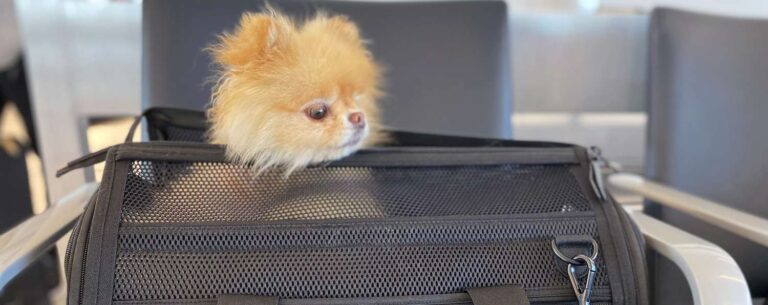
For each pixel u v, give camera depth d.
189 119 0.88
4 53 1.24
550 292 0.77
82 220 0.75
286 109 0.78
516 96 1.44
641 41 1.45
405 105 1.07
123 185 0.77
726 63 1.12
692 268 0.79
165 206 0.77
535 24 1.40
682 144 1.10
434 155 0.83
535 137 1.48
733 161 1.10
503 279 0.77
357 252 0.77
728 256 0.81
